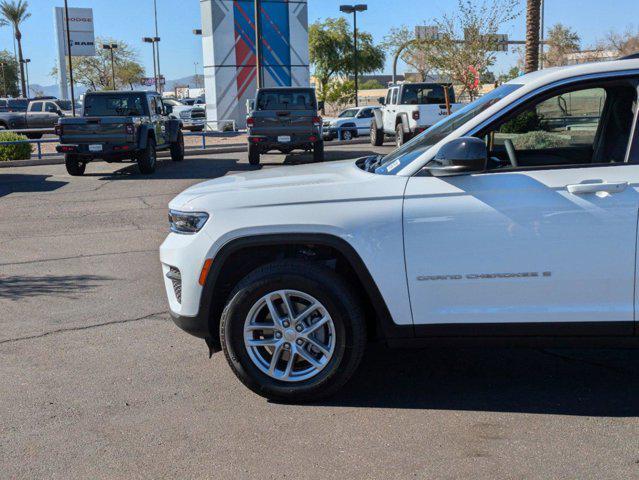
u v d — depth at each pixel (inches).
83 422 155.6
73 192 553.3
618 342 152.6
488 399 163.3
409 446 141.2
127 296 259.4
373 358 192.2
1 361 194.2
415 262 152.9
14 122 1359.5
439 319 154.6
